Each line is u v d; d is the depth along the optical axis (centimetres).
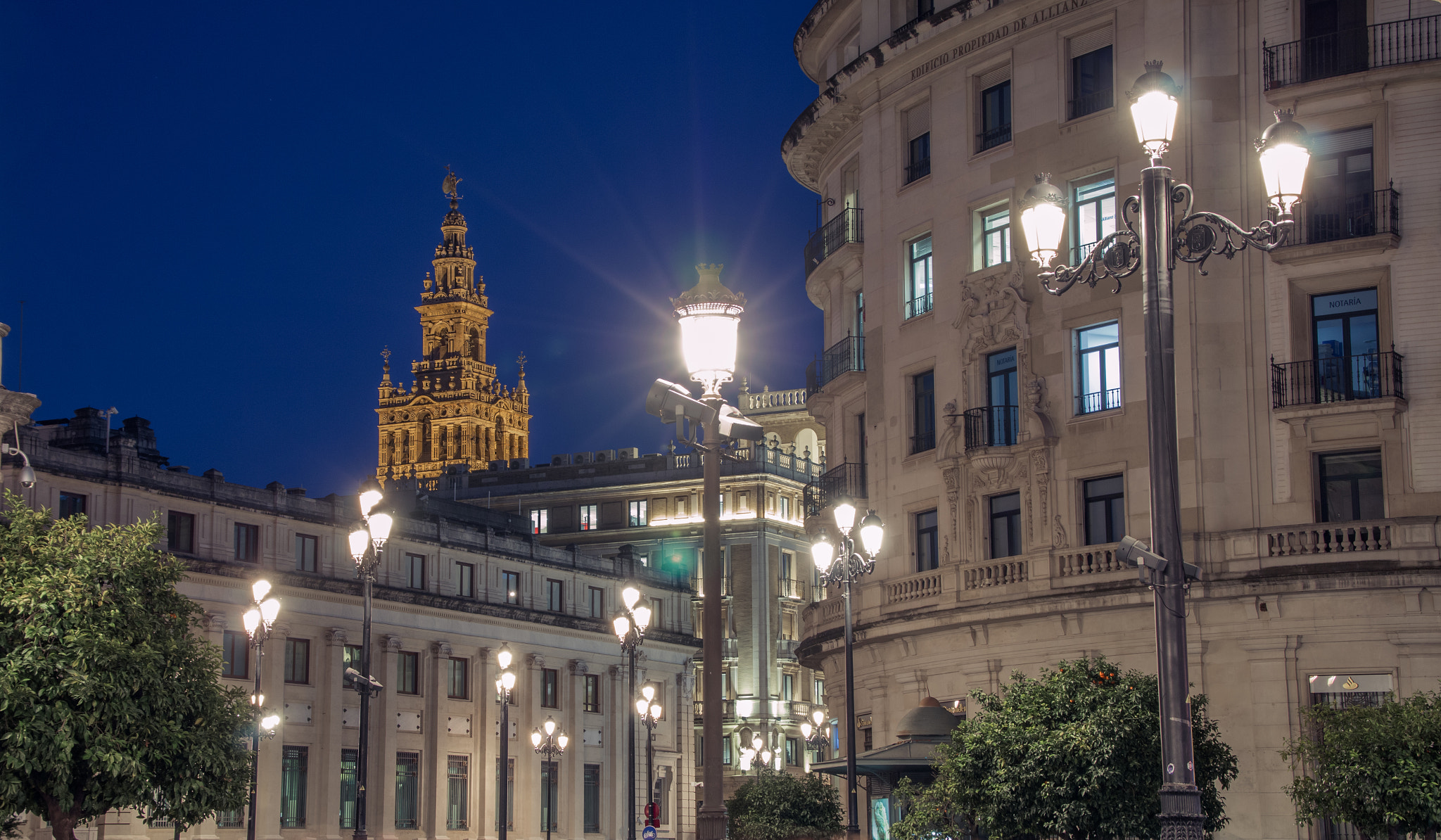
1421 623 3619
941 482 4503
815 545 3503
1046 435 4188
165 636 3631
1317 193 3894
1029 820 2903
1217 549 3838
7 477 6675
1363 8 3909
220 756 3653
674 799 10162
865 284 4941
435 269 19788
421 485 15962
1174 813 1650
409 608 8444
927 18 4644
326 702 7931
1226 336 3922
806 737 8850
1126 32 4147
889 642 4578
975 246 4491
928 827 3083
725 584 11169
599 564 9894
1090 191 4228
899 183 4791
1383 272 3781
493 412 19488
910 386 4700
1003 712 3002
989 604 4191
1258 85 3972
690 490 11438
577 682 9494
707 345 1866
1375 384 3769
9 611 3403
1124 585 3934
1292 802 3659
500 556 9119
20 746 3244
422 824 8412
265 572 7681
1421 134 3781
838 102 5059
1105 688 2938
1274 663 3744
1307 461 3812
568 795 9319
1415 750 2711
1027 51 4384
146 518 7212
